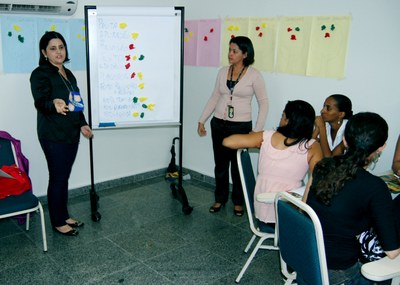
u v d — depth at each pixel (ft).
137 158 13.79
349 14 9.26
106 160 12.98
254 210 8.13
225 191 11.37
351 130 4.96
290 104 7.33
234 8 11.78
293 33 10.39
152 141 14.05
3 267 8.21
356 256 5.09
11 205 8.17
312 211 4.75
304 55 10.25
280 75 10.92
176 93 10.81
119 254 8.89
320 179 5.01
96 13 9.71
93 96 10.18
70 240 9.44
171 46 10.44
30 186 8.93
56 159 9.06
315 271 4.92
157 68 10.49
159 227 10.32
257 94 10.30
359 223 4.90
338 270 5.02
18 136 10.76
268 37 10.98
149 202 11.97
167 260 8.73
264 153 7.62
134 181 13.78
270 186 7.51
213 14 12.44
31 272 8.07
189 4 13.15
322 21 9.75
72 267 8.30
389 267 4.66
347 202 4.81
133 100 10.52
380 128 4.85
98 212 10.70
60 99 8.55
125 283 7.81
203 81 13.25
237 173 10.95
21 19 10.15
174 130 14.55
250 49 9.97
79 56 11.51
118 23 9.93
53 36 8.61
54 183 9.29
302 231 4.96
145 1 12.69
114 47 10.03
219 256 8.98
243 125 10.43
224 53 12.31
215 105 10.94
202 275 8.20
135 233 9.94
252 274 8.30
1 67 10.12
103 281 7.84
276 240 7.16
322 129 8.79
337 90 9.77
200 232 10.12
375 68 9.04
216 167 11.19
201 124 11.14
